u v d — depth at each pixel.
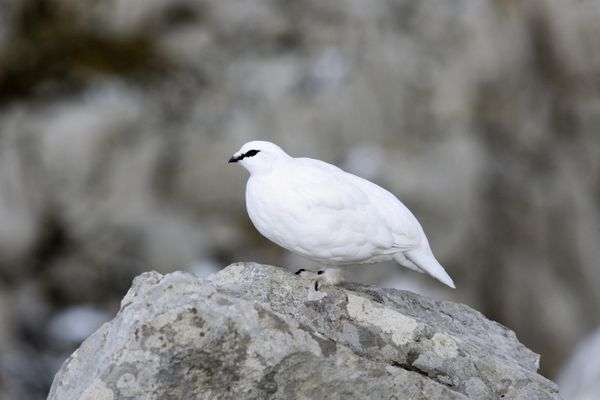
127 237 16.03
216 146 16.70
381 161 16.62
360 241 5.64
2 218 15.40
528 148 18.58
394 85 17.45
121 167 16.34
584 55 19.12
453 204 16.61
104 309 15.71
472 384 5.36
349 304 5.50
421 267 5.99
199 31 18.11
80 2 18.05
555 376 17.42
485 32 18.16
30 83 17.19
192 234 16.30
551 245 18.16
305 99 16.97
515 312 17.72
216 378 4.86
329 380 4.97
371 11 17.98
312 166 5.71
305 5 18.25
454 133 17.27
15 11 17.77
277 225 5.62
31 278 15.55
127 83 17.44
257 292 5.50
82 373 5.14
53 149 16.08
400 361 5.36
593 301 18.16
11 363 14.23
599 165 18.95
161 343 4.75
